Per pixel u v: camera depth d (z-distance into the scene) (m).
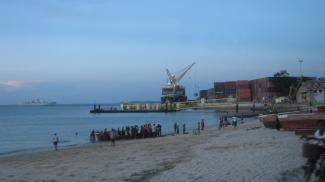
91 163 27.30
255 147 27.25
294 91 144.75
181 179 16.97
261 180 15.14
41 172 24.23
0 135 84.06
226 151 26.91
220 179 16.09
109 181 18.78
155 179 17.64
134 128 64.19
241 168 18.08
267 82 164.38
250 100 185.75
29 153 43.88
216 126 86.62
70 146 52.69
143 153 32.06
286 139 30.83
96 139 63.72
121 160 27.78
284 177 15.18
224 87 198.50
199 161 22.36
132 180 18.41
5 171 26.00
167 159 26.03
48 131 93.94
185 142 41.06
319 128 14.30
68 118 166.62
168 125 106.50
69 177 21.19
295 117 39.59
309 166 13.76
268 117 46.34
